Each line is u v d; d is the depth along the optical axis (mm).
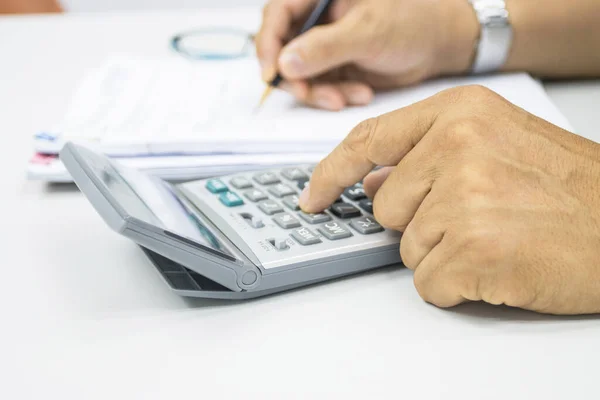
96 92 682
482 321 353
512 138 372
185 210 432
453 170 366
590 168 368
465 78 762
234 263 362
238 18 1099
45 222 473
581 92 742
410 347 328
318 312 363
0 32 1040
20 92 770
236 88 715
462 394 292
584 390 295
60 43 977
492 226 347
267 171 515
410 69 723
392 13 683
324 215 439
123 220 333
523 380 302
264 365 315
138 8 1806
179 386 301
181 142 545
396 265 421
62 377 308
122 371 312
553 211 354
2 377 308
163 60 813
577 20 745
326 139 557
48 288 387
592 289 346
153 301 374
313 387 298
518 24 744
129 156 543
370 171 419
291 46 659
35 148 542
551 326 348
